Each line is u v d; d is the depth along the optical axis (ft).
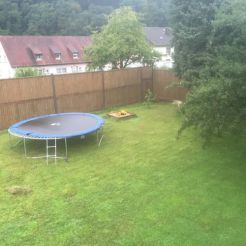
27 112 38.47
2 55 98.37
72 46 109.60
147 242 15.80
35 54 99.60
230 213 18.08
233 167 24.27
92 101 44.75
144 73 50.42
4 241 16.22
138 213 18.39
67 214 18.53
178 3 38.27
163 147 29.53
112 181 22.79
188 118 21.43
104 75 45.21
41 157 27.99
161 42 130.00
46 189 21.86
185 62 37.68
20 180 23.48
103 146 30.53
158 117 40.78
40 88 39.04
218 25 26.86
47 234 16.70
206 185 21.54
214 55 29.94
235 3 25.50
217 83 19.81
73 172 24.67
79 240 16.12
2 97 35.94
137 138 32.58
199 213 18.17
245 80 18.57
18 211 19.01
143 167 25.11
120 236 16.34
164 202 19.51
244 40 22.81
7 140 33.19
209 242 15.67
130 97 49.44
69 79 41.52
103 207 19.19
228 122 19.76
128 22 53.06
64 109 41.93
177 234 16.35
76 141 32.24
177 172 23.86
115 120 39.91
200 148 28.66
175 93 49.19
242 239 15.83
